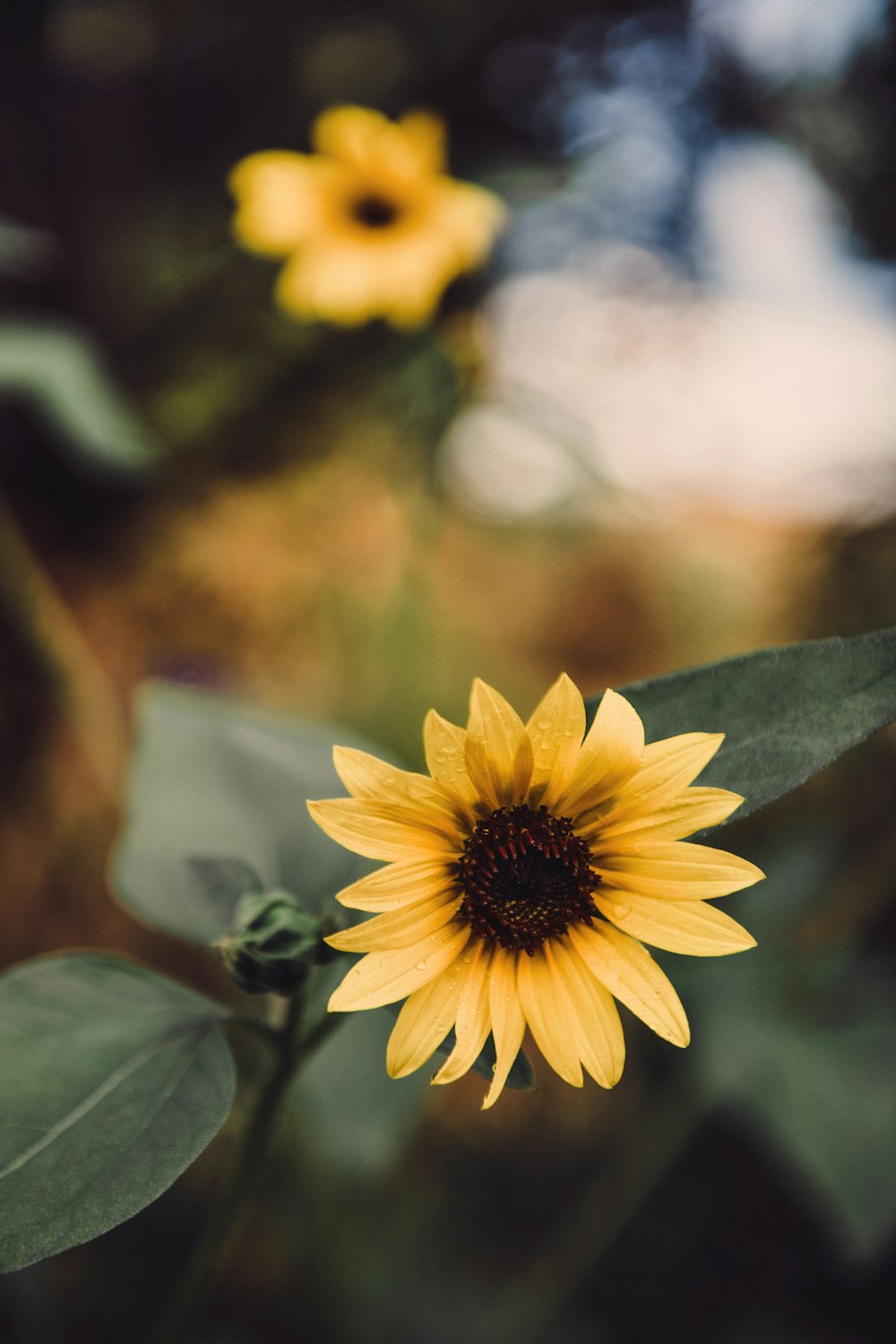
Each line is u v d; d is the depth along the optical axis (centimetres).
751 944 32
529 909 33
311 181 84
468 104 122
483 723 32
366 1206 69
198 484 114
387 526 109
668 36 118
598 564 109
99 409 66
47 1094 33
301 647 103
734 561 109
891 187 110
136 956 87
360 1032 47
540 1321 66
